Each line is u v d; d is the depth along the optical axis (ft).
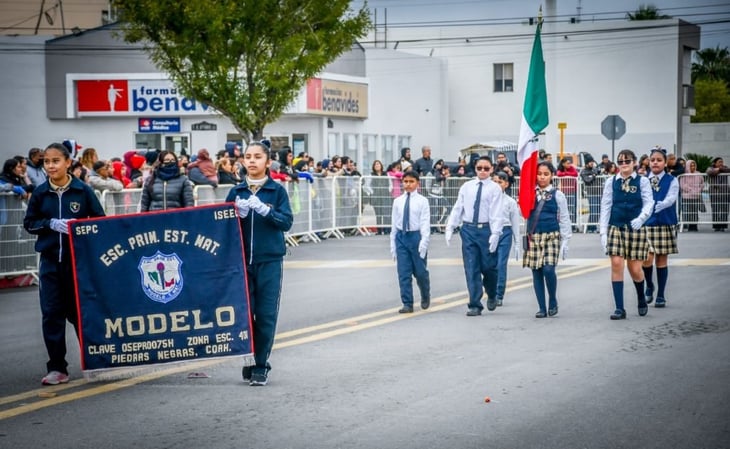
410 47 160.04
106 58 112.57
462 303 43.09
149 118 112.68
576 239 77.25
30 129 113.09
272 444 20.65
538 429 21.75
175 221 26.08
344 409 23.66
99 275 26.07
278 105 79.00
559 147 156.46
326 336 34.47
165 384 26.81
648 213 37.32
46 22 148.15
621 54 157.99
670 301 42.73
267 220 26.43
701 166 146.82
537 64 43.57
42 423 22.54
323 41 78.13
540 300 38.78
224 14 74.54
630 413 23.15
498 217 39.42
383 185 83.51
